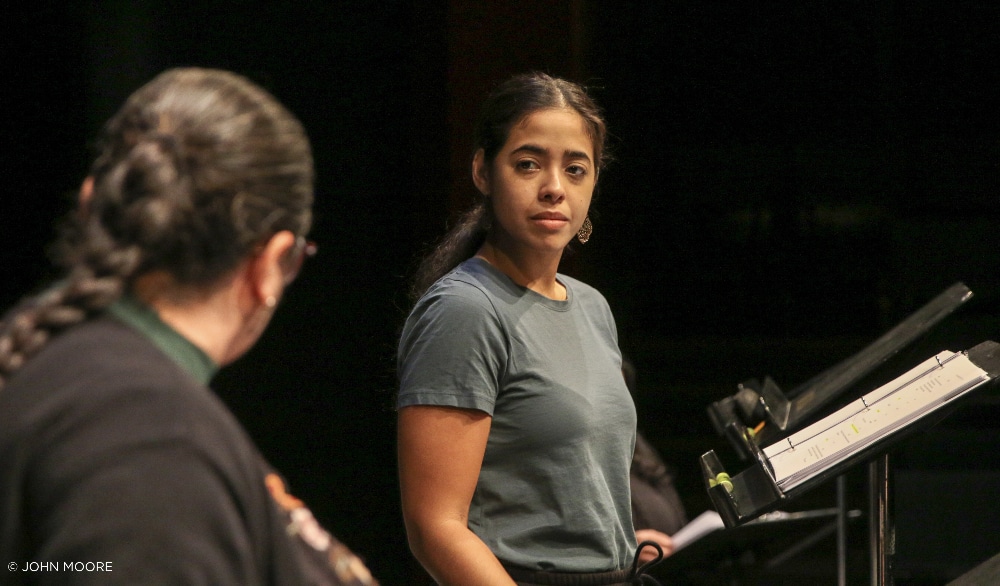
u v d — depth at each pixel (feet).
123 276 9.07
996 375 16.56
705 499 58.03
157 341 9.34
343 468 44.91
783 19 63.05
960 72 59.41
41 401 8.57
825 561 47.55
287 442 44.55
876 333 65.16
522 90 19.01
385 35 41.81
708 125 64.69
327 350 44.34
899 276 61.16
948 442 51.90
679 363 66.18
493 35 39.73
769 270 66.08
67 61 39.06
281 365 44.32
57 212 39.40
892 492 19.81
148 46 39.58
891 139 61.93
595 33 51.31
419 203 41.60
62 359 8.83
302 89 41.86
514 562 17.78
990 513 46.42
